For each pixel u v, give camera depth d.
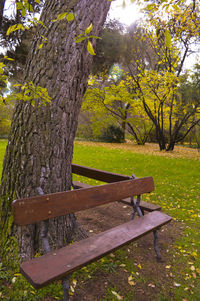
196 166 9.39
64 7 2.40
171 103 15.04
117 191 2.56
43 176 2.44
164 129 19.62
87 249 1.98
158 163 9.93
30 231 2.41
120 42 11.04
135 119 18.73
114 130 22.19
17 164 2.42
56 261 1.79
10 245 2.34
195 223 3.74
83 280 2.22
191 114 14.65
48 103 2.40
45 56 2.40
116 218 3.79
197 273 2.44
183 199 5.07
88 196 2.26
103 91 15.60
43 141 2.42
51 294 2.00
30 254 2.34
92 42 2.57
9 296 1.93
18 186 2.40
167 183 6.55
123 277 2.31
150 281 2.28
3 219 2.43
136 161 10.34
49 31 2.42
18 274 2.16
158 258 2.66
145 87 14.76
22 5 1.59
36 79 2.40
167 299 2.04
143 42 14.08
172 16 8.18
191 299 2.06
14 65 7.86
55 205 2.00
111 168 8.76
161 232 3.38
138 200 2.94
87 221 3.64
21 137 2.42
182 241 3.12
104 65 12.16
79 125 23.41
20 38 7.25
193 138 22.50
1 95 1.95
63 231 2.63
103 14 2.64
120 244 2.08
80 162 9.73
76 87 2.54
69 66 2.43
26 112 2.42
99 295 2.04
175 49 12.52
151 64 16.27
